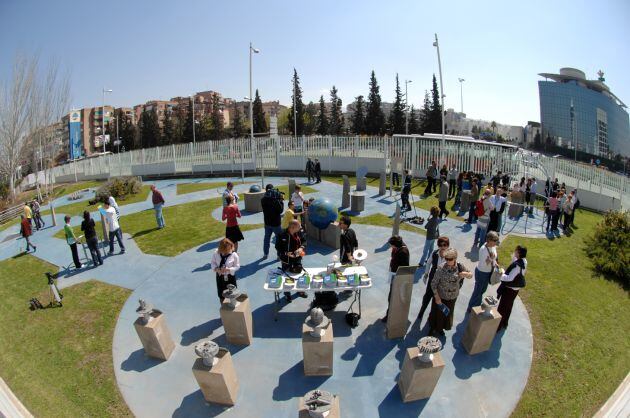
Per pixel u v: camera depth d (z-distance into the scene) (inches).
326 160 1098.1
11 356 296.7
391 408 218.8
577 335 292.7
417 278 376.5
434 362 214.8
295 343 278.4
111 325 321.4
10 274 476.7
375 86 2573.8
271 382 240.1
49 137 1328.7
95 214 768.3
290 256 307.3
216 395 220.5
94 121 4719.5
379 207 650.8
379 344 273.7
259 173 1158.3
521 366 254.5
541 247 478.9
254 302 336.8
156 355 268.2
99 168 1491.1
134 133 3435.0
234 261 296.8
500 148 913.5
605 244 448.5
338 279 289.4
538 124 4357.8
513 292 280.7
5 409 238.2
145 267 438.6
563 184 679.1
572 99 4121.6
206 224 593.0
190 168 1245.7
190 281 392.5
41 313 354.0
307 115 3213.6
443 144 869.2
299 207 499.8
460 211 625.3
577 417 217.6
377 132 2618.1
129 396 236.5
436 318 269.3
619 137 4345.5
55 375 265.1
